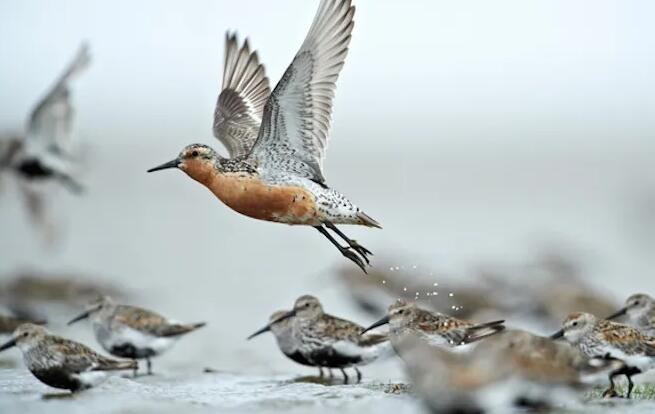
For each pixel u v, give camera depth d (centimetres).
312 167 1150
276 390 1216
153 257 2644
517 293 1864
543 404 1034
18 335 1184
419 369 985
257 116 1295
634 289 2097
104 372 1191
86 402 1130
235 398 1155
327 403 1114
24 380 1262
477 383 968
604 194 3931
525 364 1017
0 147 1934
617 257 2525
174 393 1195
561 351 1031
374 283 1917
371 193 4047
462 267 2169
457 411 970
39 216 2748
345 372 1397
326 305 1947
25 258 2498
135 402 1130
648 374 1335
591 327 1191
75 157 1969
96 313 1443
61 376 1172
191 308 1948
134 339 1420
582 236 2922
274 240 2984
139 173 4528
